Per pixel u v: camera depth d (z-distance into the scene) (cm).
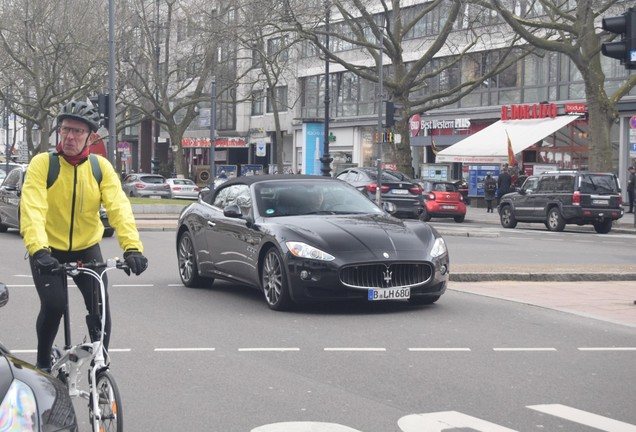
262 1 4000
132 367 893
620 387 826
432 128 5641
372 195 3491
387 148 6066
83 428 675
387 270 1223
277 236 1257
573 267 1731
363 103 6316
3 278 1620
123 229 630
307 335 1076
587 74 3625
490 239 2828
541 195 3456
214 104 4147
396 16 4353
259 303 1337
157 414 718
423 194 4009
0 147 12350
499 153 4441
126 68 6053
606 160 3656
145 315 1217
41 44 5378
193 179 7544
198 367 895
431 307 1305
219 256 1412
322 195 1385
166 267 1816
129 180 5847
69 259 660
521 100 5081
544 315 1245
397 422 700
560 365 922
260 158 7856
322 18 4188
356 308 1291
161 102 6206
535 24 3538
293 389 805
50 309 629
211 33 4444
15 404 426
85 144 641
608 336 1094
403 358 946
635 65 1334
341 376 859
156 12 6184
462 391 804
